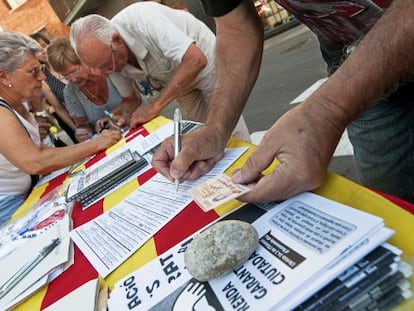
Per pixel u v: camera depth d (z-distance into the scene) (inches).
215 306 17.1
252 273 17.7
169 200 31.9
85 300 22.6
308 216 19.8
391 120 35.5
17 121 61.3
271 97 152.3
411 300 13.9
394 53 18.9
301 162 20.9
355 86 20.2
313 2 31.0
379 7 28.9
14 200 61.4
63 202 43.3
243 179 24.4
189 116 83.7
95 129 90.4
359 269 15.0
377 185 40.5
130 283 22.3
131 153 51.4
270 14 343.0
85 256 29.1
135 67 76.9
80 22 65.7
